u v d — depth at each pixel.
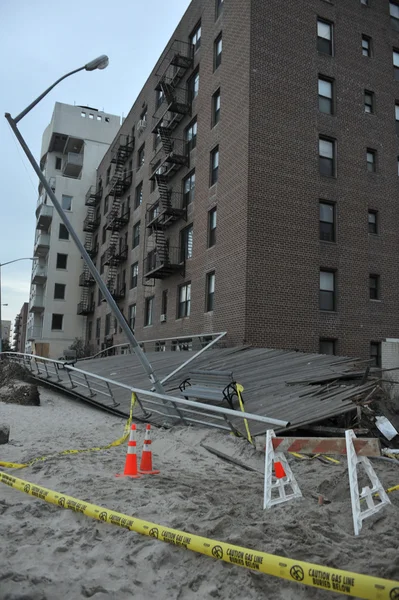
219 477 7.01
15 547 4.12
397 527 4.49
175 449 8.84
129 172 34.47
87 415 13.83
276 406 10.30
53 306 45.09
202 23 23.83
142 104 32.75
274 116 19.22
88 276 43.12
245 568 3.70
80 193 47.97
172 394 12.84
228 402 10.53
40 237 46.94
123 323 11.54
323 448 5.14
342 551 3.95
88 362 22.34
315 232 19.31
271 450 5.35
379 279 20.62
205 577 3.64
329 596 3.31
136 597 3.39
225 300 18.89
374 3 22.92
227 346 18.25
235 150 19.44
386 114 22.30
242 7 20.06
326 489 6.05
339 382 11.85
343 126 20.88
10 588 3.34
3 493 5.82
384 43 22.88
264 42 19.58
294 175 19.23
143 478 6.58
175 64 24.67
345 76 21.38
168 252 24.92
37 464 7.27
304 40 20.59
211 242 21.17
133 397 10.28
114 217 34.56
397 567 3.57
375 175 21.34
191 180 23.91
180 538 3.90
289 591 3.43
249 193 18.22
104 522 4.68
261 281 17.86
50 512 5.05
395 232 21.41
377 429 10.12
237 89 19.81
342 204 20.22
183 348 22.61
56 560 3.91
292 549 3.95
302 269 18.72
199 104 23.34
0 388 18.39
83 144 50.62
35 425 11.62
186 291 23.12
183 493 5.79
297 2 20.70
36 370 22.75
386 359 19.97
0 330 35.78
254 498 5.68
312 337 18.45
